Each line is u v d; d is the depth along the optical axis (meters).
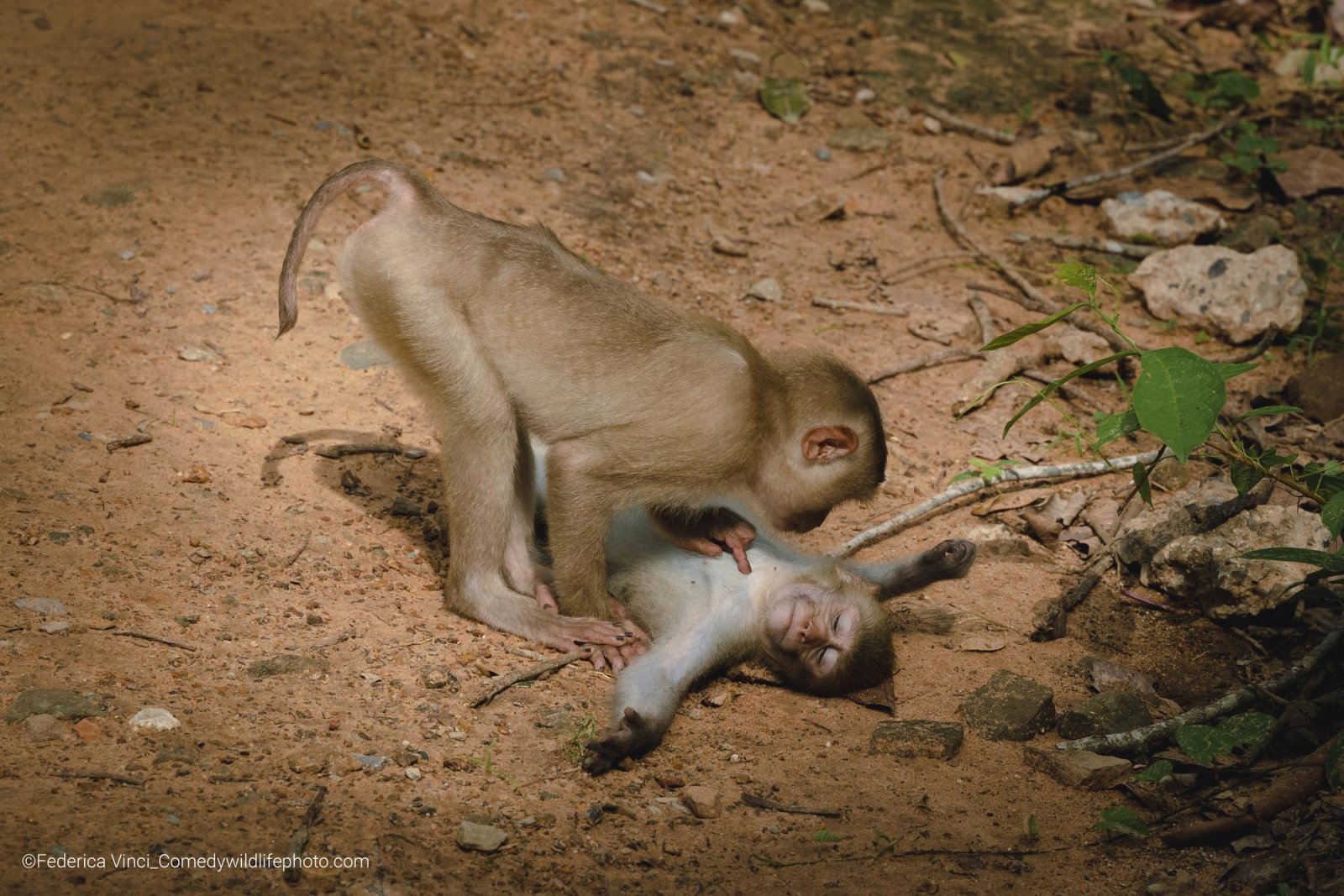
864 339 14.16
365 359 12.47
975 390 13.47
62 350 11.57
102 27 17.17
